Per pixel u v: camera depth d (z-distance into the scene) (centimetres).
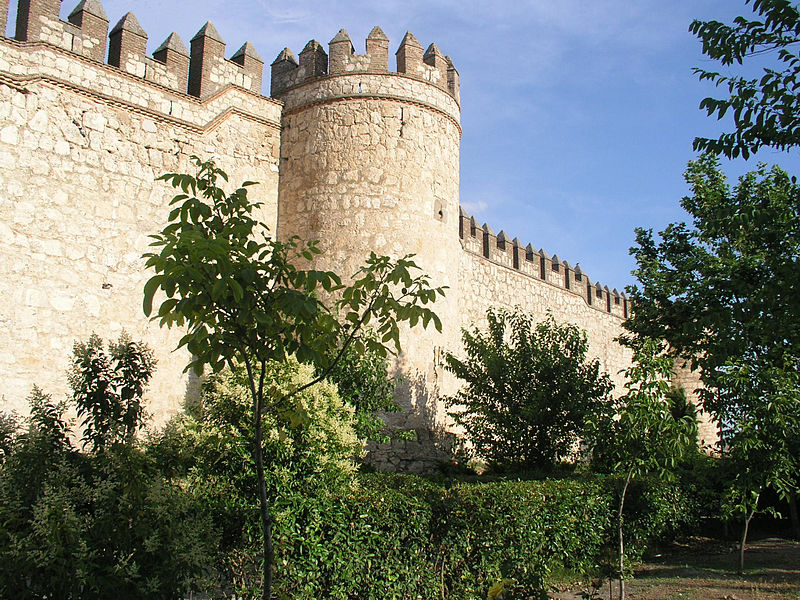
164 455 631
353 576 718
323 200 1509
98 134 1260
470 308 2203
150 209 1317
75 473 540
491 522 881
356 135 1522
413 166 1545
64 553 505
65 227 1198
